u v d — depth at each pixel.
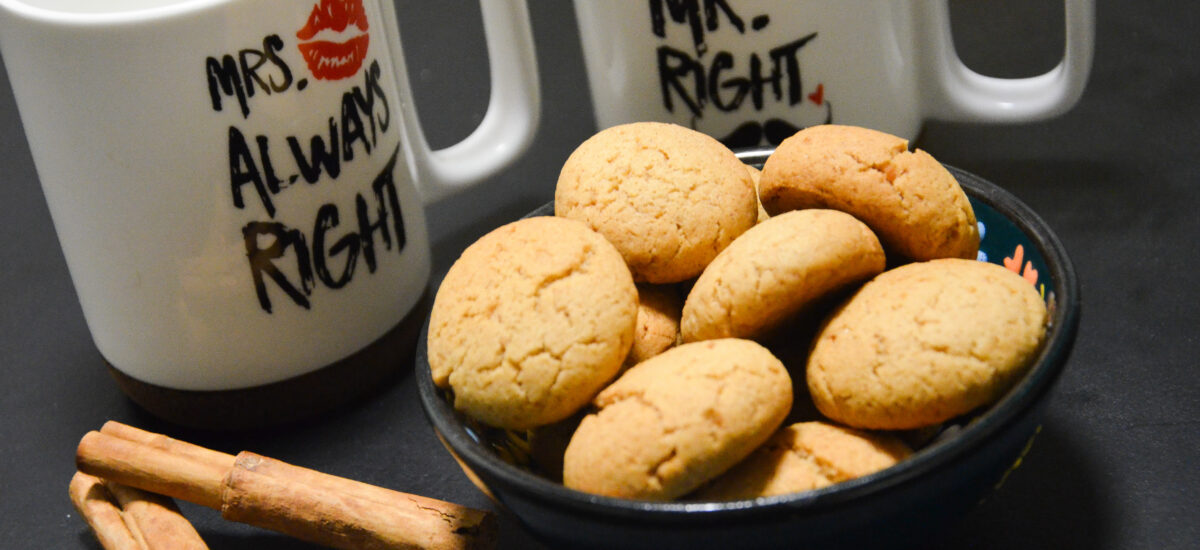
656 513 0.38
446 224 0.57
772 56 0.50
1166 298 0.50
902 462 0.38
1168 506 0.44
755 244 0.41
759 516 0.37
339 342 0.49
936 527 0.40
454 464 0.48
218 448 0.49
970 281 0.40
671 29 0.50
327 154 0.46
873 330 0.40
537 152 0.60
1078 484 0.45
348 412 0.50
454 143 0.60
